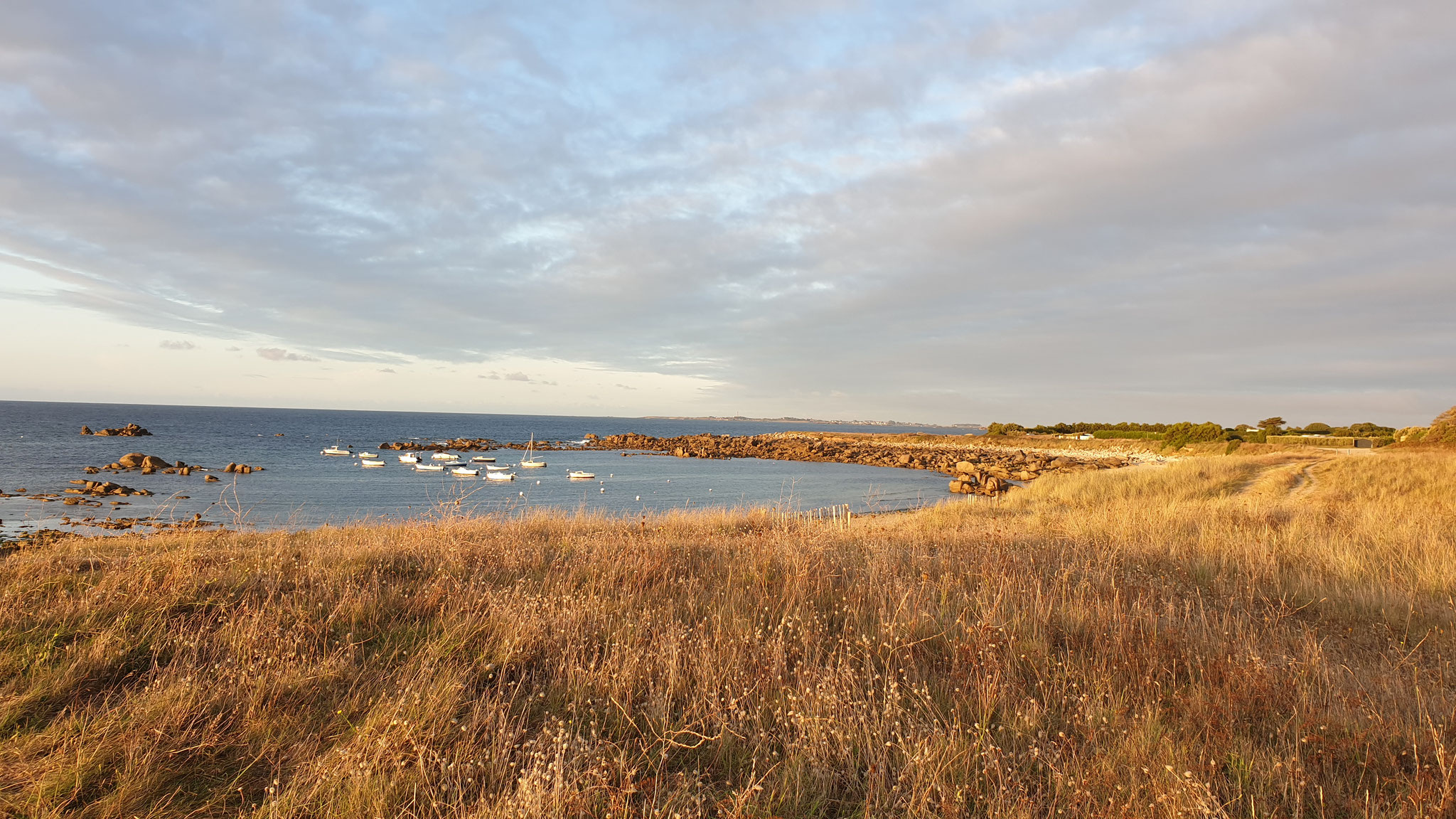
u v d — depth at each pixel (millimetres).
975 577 7012
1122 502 16906
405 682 4051
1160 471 23719
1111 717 3746
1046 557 8102
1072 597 6258
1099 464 56719
